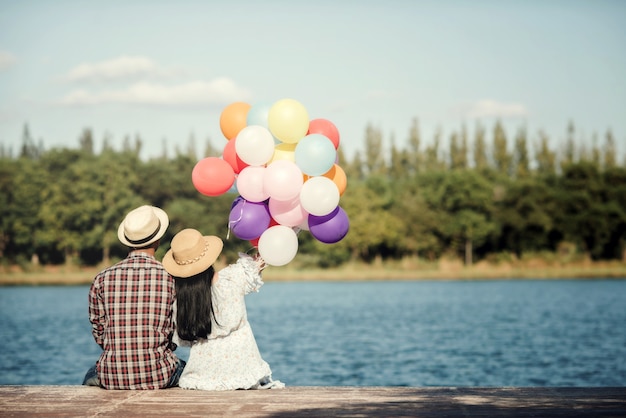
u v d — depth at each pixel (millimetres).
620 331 28297
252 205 7316
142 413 5719
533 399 6184
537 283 65125
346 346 24031
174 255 6621
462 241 79750
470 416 5555
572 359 20859
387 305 42281
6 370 19297
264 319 34281
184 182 78250
